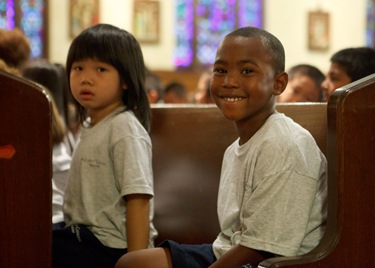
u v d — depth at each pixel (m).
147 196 2.44
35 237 1.92
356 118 1.95
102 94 2.56
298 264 1.88
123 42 2.58
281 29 12.38
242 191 2.14
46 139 1.92
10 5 10.97
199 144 2.81
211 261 2.18
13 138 1.89
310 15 12.53
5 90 1.88
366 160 1.96
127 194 2.40
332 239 1.94
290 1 12.39
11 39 3.55
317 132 2.55
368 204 1.96
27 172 1.91
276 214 1.97
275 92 2.22
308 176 2.01
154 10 11.83
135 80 2.61
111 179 2.50
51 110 1.93
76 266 2.41
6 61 3.52
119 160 2.46
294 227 1.97
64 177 3.02
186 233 2.79
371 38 12.78
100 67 2.56
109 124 2.54
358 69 3.23
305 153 2.05
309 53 12.59
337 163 1.94
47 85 3.34
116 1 11.70
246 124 2.21
